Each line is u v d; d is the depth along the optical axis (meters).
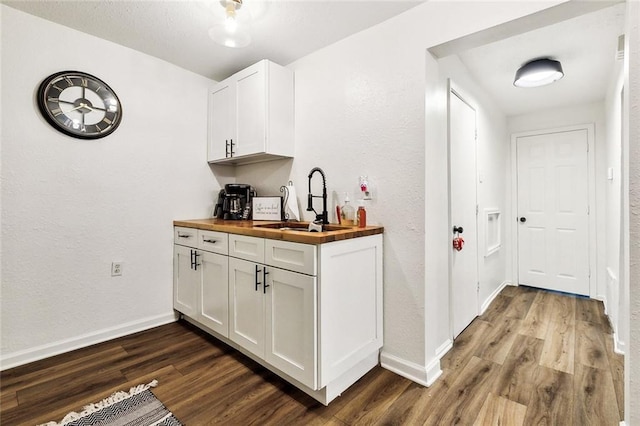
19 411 1.48
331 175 2.19
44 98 1.93
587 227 3.36
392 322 1.88
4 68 1.82
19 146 1.87
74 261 2.10
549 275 3.60
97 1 1.76
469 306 2.59
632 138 1.19
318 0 1.71
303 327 1.54
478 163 2.84
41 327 1.97
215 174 2.90
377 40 1.93
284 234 1.62
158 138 2.50
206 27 2.02
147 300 2.46
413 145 1.77
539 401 1.56
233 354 2.05
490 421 1.42
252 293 1.85
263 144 2.26
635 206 1.18
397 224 1.85
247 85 2.39
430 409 1.51
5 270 1.85
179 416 1.45
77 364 1.91
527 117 3.73
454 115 2.30
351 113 2.06
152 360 1.96
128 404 1.53
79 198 2.11
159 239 2.52
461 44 1.67
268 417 1.45
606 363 1.93
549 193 3.59
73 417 1.44
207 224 2.22
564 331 2.43
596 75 2.70
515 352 2.09
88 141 2.14
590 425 1.39
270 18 1.88
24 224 1.90
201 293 2.29
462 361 1.97
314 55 2.30
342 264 1.62
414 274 1.78
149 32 2.09
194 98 2.72
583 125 3.37
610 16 1.89
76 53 2.07
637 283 1.18
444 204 2.02
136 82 2.36
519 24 1.48
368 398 1.60
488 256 3.10
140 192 2.40
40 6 1.82
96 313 2.20
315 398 1.59
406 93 1.79
